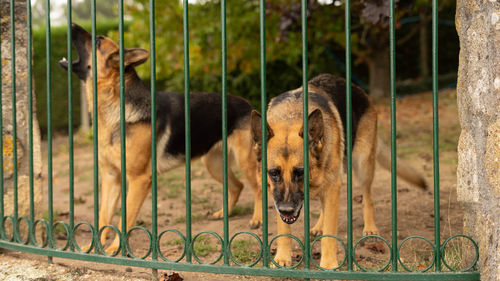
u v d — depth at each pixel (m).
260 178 3.63
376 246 4.18
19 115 4.19
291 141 3.42
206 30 10.30
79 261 3.91
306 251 2.99
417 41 18.81
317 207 5.76
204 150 5.09
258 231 4.90
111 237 5.02
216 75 13.65
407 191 6.31
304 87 2.97
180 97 4.98
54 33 13.92
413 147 9.15
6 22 4.13
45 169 9.60
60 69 14.02
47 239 3.66
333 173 3.75
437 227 2.86
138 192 4.48
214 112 5.08
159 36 10.78
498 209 2.71
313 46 15.16
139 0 10.33
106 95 4.46
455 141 9.38
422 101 14.24
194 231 5.03
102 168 4.66
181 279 3.35
